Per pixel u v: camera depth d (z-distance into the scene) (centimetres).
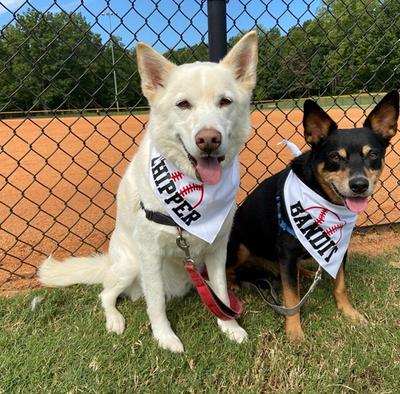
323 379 68
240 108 77
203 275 95
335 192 83
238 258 104
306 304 91
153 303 80
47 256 116
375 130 87
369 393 66
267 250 97
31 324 83
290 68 122
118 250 90
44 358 73
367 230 130
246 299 94
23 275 106
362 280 99
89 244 119
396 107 85
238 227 102
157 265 80
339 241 84
